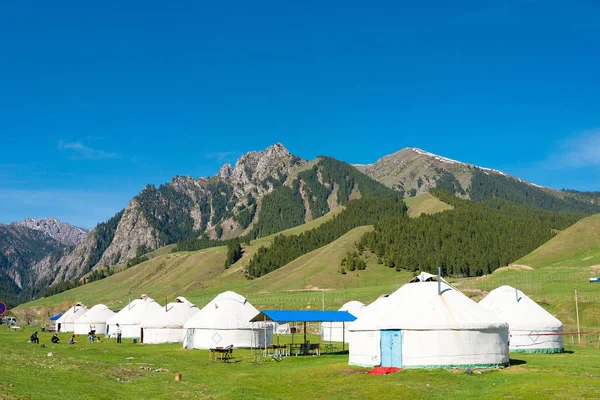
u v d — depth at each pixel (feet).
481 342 142.72
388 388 113.80
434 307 145.69
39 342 229.45
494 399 100.37
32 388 101.09
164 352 204.64
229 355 192.34
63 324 372.17
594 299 303.89
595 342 227.20
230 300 233.14
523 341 189.06
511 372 131.75
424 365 139.95
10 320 471.21
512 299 199.21
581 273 417.69
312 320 181.78
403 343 142.51
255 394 111.04
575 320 280.10
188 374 143.95
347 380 126.31
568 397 97.86
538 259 570.46
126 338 295.48
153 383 124.16
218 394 111.04
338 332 273.33
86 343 249.14
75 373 124.36
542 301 315.58
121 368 140.97
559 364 145.18
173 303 274.77
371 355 147.74
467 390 112.78
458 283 454.81
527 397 100.17
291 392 115.34
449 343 140.67
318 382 126.21
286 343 248.52
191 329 226.17
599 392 100.89
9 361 131.95
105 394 105.60
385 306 152.56
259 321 205.87
